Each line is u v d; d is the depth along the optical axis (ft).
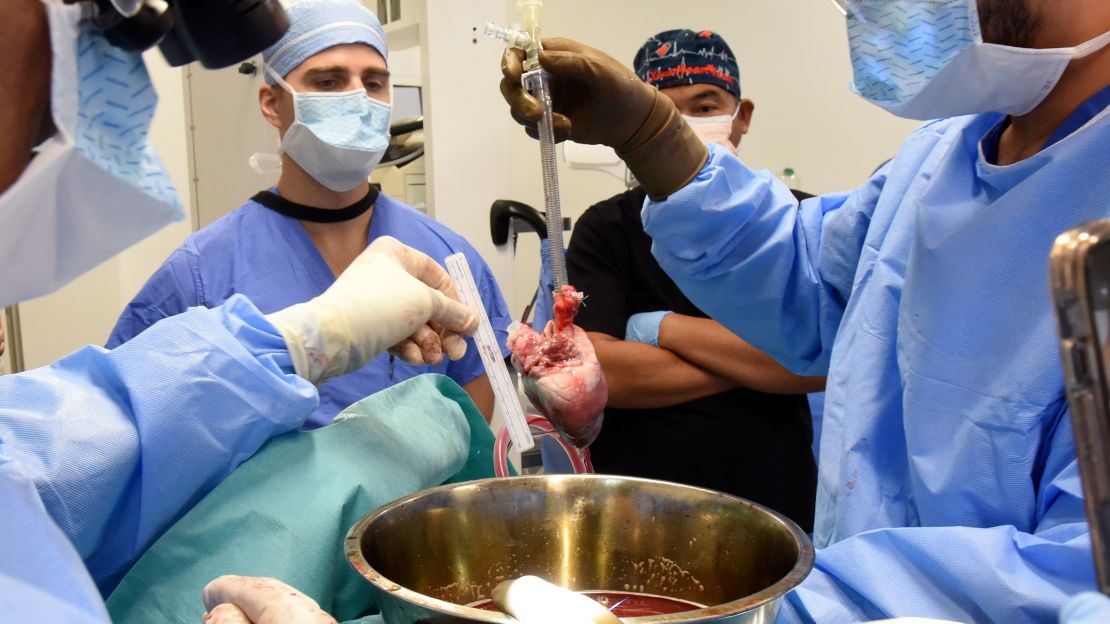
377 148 5.05
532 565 2.64
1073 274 0.95
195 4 1.64
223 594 1.89
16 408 2.21
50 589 1.54
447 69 6.26
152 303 5.03
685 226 3.62
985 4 2.47
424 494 2.49
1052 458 2.54
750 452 5.72
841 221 3.77
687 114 6.25
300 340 2.56
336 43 5.05
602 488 2.66
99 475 2.17
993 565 2.21
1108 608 1.10
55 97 1.40
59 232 1.69
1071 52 2.39
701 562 2.55
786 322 4.04
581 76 3.26
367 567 1.94
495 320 5.63
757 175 3.88
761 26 10.53
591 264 6.08
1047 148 2.58
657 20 10.53
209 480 2.42
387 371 4.91
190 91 9.12
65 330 9.86
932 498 2.79
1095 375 0.95
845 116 10.45
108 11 1.51
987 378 2.67
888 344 3.23
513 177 10.28
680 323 5.74
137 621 2.19
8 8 1.34
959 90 2.61
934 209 2.92
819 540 3.37
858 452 3.19
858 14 2.66
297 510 2.37
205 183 9.08
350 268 2.97
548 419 3.13
